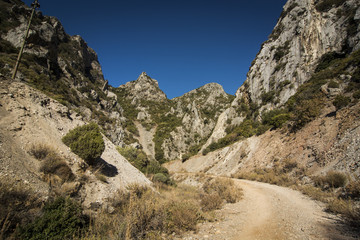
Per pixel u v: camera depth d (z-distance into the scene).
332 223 5.78
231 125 62.34
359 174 9.70
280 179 16.92
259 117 49.72
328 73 35.75
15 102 8.61
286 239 4.80
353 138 13.52
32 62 40.69
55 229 4.05
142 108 135.50
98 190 7.45
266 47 60.81
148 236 4.90
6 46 37.75
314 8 51.81
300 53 49.03
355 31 39.44
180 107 128.25
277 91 49.53
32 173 5.67
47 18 78.12
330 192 9.91
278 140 27.83
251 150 33.53
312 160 16.45
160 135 99.62
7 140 6.23
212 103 123.56
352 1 44.16
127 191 9.06
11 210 3.95
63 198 4.90
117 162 12.88
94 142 9.01
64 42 85.06
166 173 25.17
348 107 18.59
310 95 30.98
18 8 51.38
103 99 83.56
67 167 6.89
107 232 4.79
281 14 62.38
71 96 50.12
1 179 4.50
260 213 7.64
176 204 7.52
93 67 122.50
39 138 7.72
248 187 15.62
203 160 53.38
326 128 18.89
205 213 7.98
